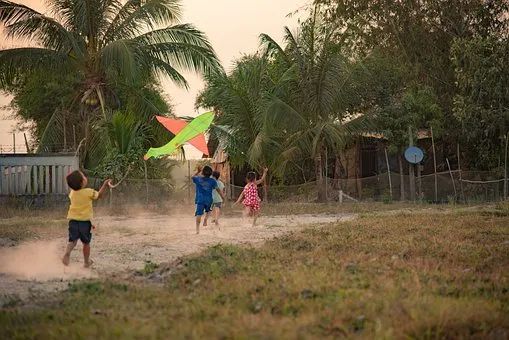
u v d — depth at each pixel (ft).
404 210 81.25
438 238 44.75
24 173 91.71
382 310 22.12
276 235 53.83
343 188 111.45
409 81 113.60
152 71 97.66
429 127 109.19
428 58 113.70
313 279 28.22
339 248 40.88
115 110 99.50
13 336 20.56
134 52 94.12
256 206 63.52
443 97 112.37
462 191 98.94
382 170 118.11
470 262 34.32
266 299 24.73
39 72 96.63
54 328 21.03
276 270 31.94
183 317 22.16
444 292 26.05
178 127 67.62
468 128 100.99
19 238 53.78
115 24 97.66
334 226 54.85
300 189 109.91
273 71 113.29
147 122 100.68
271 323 20.81
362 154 118.21
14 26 92.53
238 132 105.50
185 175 103.81
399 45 115.65
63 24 96.53
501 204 77.10
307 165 118.62
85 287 28.96
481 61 97.19
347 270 31.45
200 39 98.58
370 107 109.60
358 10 116.88
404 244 41.27
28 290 30.19
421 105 106.73
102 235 56.03
